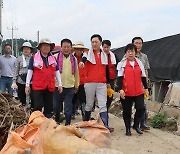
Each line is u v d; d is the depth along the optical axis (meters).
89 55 8.00
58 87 7.89
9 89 11.60
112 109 13.12
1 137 5.37
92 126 5.29
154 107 11.91
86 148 4.07
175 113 10.46
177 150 7.27
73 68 8.36
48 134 4.16
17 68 9.32
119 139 8.07
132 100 8.26
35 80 7.38
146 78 8.65
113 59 8.29
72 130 4.34
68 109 8.39
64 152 4.04
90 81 8.06
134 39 8.86
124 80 8.14
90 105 8.27
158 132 8.97
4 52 11.52
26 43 9.32
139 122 8.66
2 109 5.74
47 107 7.61
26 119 5.68
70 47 8.35
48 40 7.35
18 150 4.14
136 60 8.23
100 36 8.01
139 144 7.65
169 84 13.42
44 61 7.41
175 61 13.82
